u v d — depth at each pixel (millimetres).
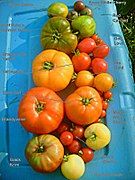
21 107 417
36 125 411
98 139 413
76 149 417
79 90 423
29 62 472
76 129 420
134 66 554
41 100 417
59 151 404
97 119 427
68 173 406
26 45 483
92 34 472
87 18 464
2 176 421
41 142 406
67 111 419
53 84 433
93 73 451
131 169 417
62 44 451
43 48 468
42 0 511
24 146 430
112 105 443
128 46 567
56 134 427
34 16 501
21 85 459
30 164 407
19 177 419
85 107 413
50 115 411
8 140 433
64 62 437
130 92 451
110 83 434
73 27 469
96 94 421
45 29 459
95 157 423
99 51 453
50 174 418
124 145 426
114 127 433
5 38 487
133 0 596
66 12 482
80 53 449
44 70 434
